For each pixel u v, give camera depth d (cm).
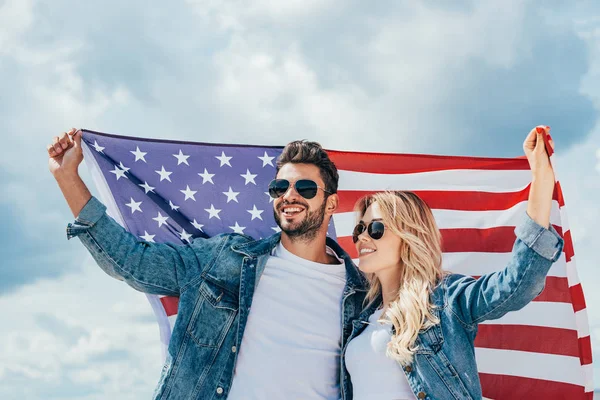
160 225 769
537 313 781
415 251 597
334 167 672
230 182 795
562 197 793
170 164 786
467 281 575
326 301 623
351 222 825
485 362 777
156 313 747
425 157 838
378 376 562
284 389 585
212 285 621
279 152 805
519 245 528
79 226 605
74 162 614
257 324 605
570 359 775
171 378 598
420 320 566
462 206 823
